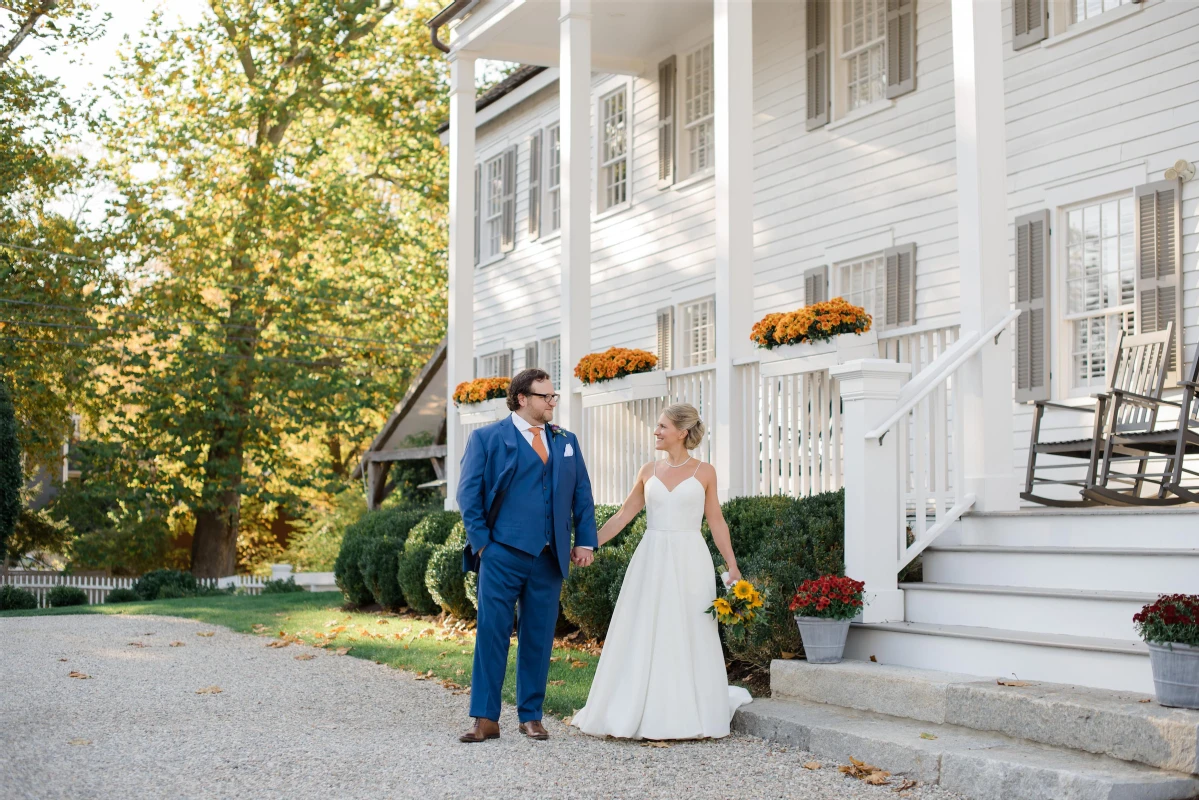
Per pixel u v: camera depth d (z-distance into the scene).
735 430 8.50
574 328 10.47
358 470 22.12
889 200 10.83
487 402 11.88
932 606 6.21
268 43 24.72
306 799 4.37
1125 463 8.61
